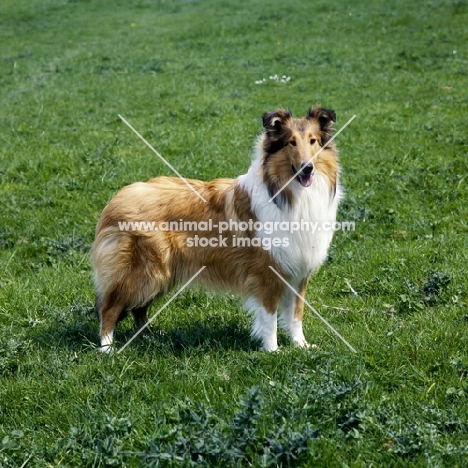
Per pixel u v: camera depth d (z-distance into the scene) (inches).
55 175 422.9
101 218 235.9
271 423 173.3
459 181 383.2
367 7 1092.5
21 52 912.3
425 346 218.8
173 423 180.7
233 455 160.4
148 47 908.6
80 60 842.8
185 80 703.7
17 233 347.6
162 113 575.5
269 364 213.6
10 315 261.3
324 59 766.5
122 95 647.8
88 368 214.7
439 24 903.7
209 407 180.4
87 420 183.3
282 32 946.7
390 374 200.5
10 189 402.6
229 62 784.3
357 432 170.7
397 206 362.0
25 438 181.0
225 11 1199.6
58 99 637.3
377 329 240.4
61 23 1157.7
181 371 209.5
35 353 230.1
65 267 309.6
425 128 491.2
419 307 256.2
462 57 722.8
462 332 228.1
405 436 165.8
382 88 624.1
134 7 1311.5
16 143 491.5
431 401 185.8
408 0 1117.7
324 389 185.8
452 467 157.9
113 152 464.8
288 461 159.5
